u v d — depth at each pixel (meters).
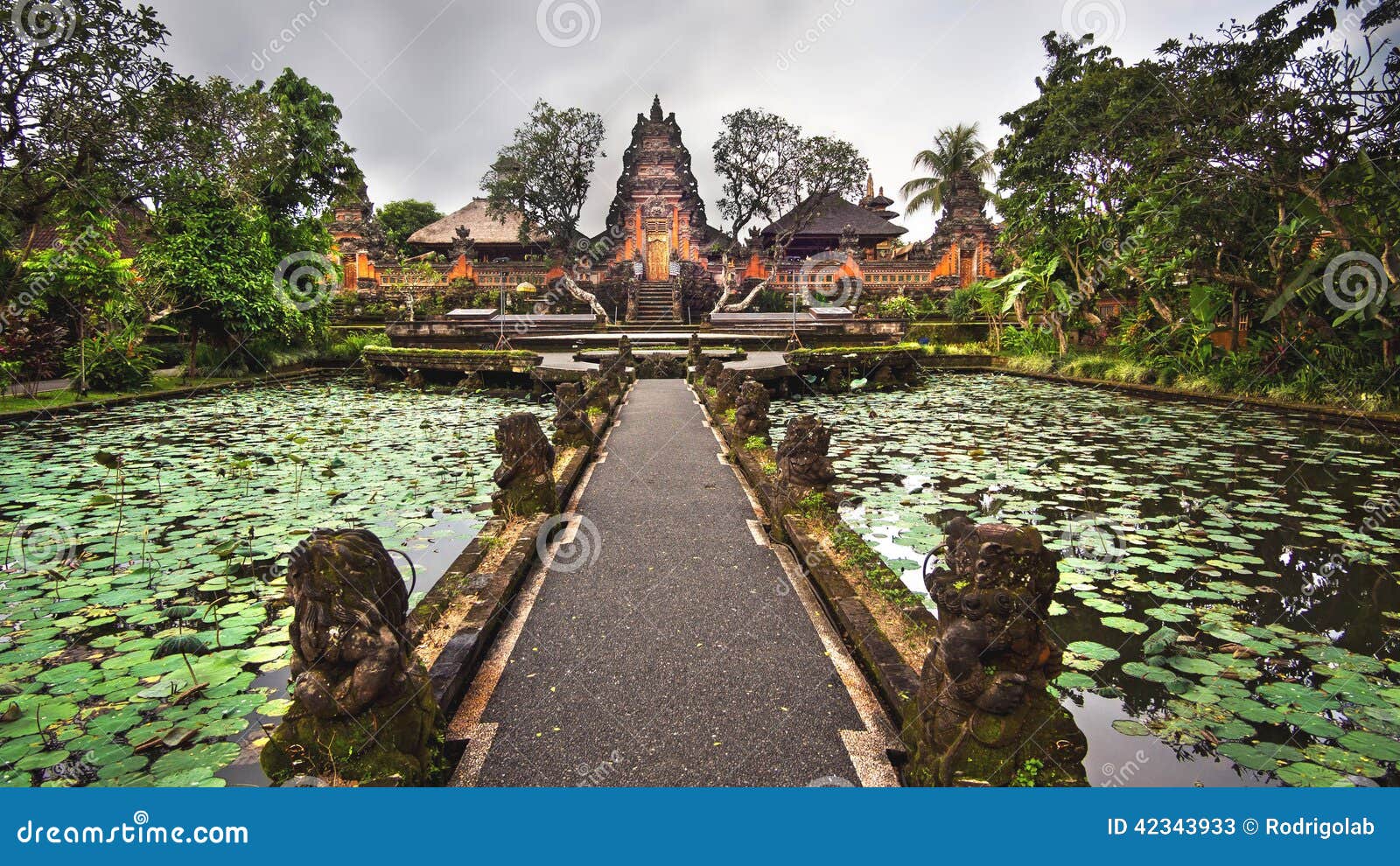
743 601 3.38
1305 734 2.51
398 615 2.25
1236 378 12.25
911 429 9.48
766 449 6.45
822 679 2.68
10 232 11.57
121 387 12.59
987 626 2.02
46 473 6.57
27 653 3.04
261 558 4.26
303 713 2.11
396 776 2.04
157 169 11.20
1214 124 10.47
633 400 11.06
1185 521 5.09
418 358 14.97
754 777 2.16
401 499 5.63
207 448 7.94
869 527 4.86
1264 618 3.48
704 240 30.56
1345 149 9.66
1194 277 12.60
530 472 4.57
